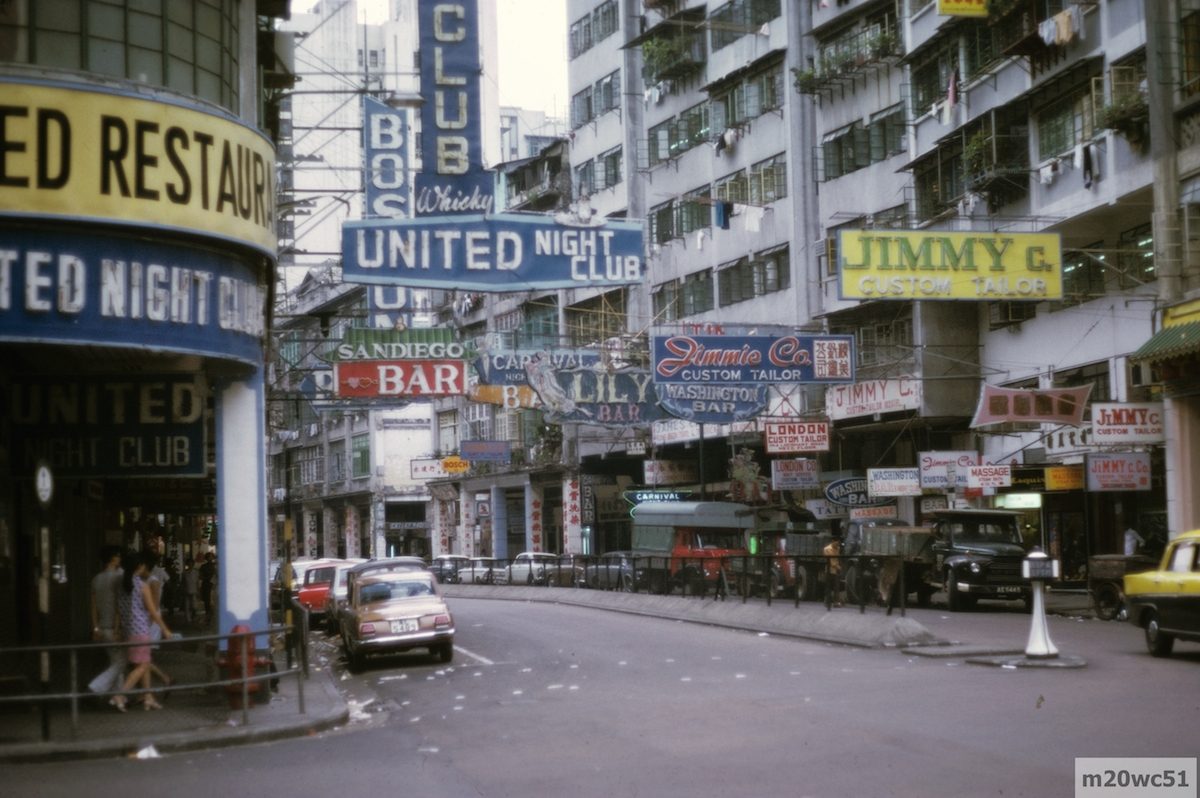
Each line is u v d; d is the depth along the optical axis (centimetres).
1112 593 2659
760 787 1005
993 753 1110
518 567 5112
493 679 1998
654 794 998
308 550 9238
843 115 4519
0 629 1839
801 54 4731
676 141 5469
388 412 8056
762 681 1752
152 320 1505
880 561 2334
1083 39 3206
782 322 4791
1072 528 3700
